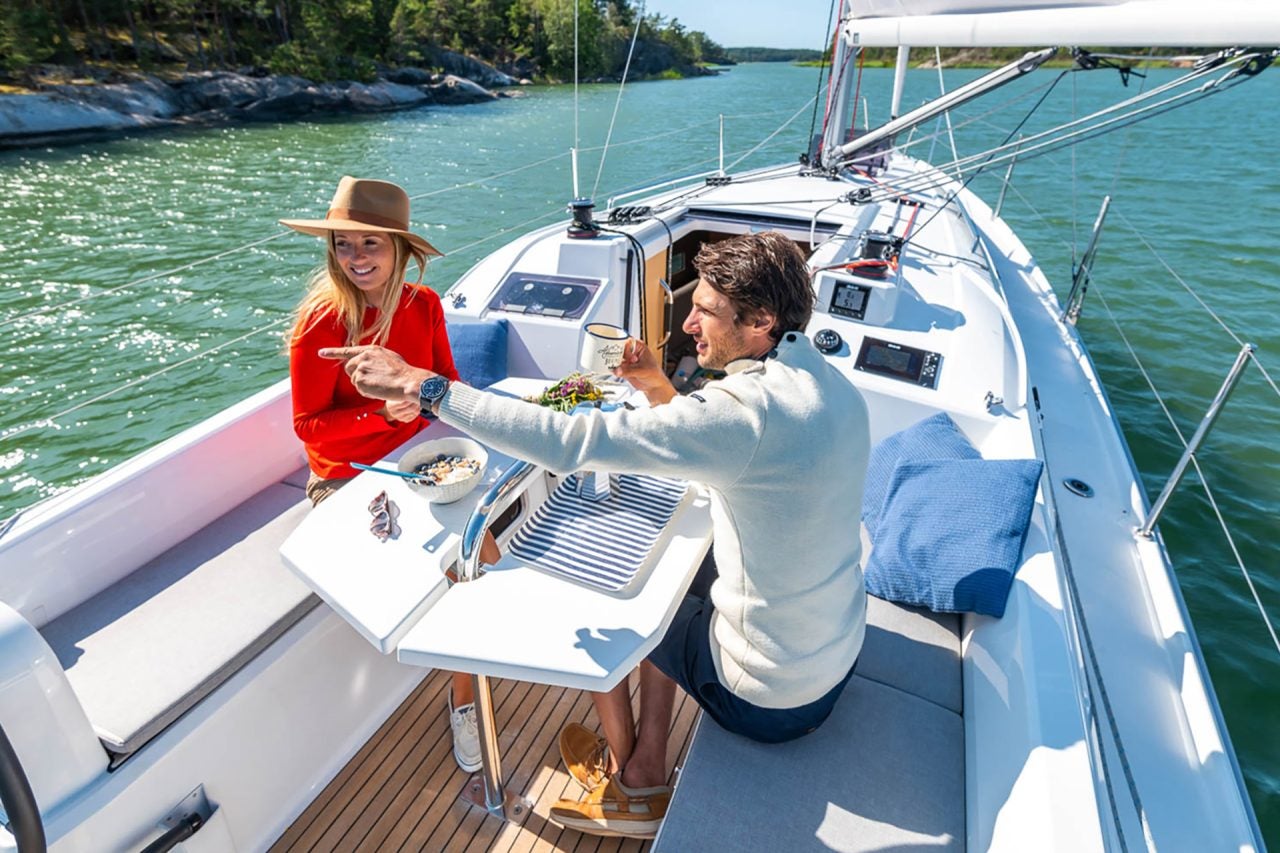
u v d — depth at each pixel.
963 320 2.44
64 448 5.90
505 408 1.02
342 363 1.69
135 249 10.88
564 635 1.09
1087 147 16.89
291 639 1.48
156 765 1.24
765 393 0.96
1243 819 1.40
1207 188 12.50
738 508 1.03
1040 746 1.15
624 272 2.73
